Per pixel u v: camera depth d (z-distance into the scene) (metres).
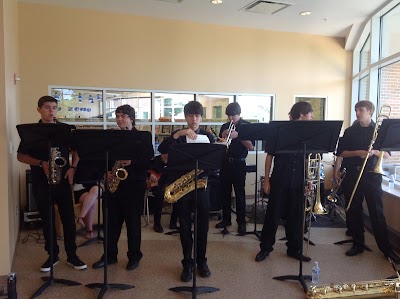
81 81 5.39
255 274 3.23
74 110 5.42
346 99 6.81
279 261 3.53
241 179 4.33
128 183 3.16
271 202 3.46
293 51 6.54
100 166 3.21
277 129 2.82
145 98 5.78
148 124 5.82
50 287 2.93
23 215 4.45
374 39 5.55
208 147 2.57
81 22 5.32
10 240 3.18
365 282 2.77
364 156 3.47
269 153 2.97
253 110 6.43
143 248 3.87
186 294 2.86
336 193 4.81
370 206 3.60
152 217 5.11
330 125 2.82
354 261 3.55
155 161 3.38
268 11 5.34
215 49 6.08
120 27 5.53
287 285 3.03
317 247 3.95
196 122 3.03
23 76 5.11
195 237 2.70
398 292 2.70
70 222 3.23
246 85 6.32
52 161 2.90
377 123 3.29
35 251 3.73
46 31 5.17
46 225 3.11
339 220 4.97
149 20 5.67
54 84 5.26
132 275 3.19
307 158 3.29
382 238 3.56
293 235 3.57
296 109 3.37
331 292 2.70
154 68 5.77
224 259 3.57
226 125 4.47
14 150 3.69
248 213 5.35
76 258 3.29
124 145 2.69
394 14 5.08
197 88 6.04
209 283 3.05
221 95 6.21
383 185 4.54
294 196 3.42
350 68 6.83
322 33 6.56
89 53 5.41
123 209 3.25
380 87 5.57
